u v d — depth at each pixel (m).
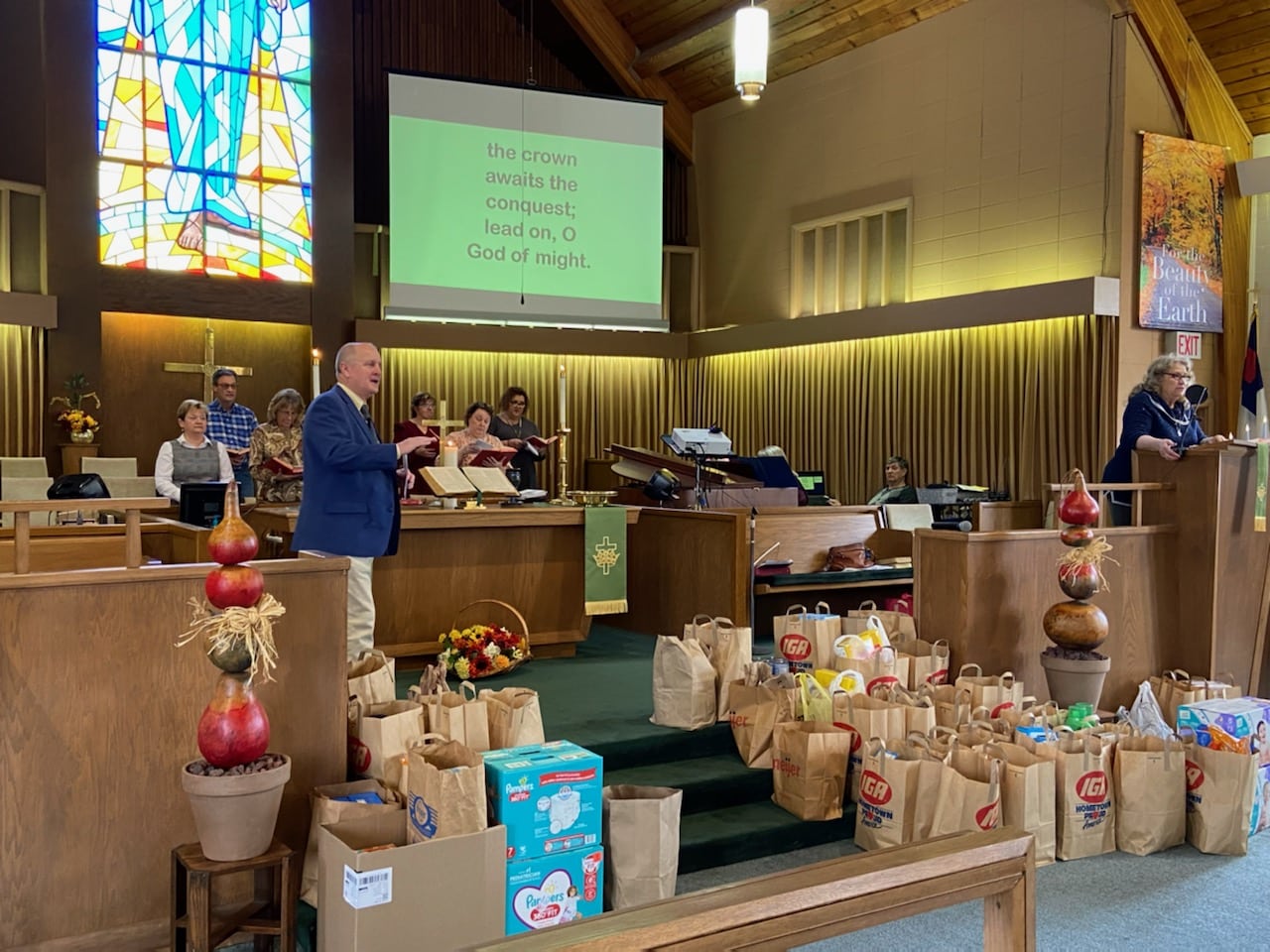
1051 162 8.68
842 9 10.12
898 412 10.10
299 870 3.12
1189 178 8.28
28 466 8.37
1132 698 5.03
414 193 9.70
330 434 4.09
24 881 2.78
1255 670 5.27
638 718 4.37
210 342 10.23
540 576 5.66
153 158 9.94
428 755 2.99
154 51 9.93
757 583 6.08
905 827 3.62
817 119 10.91
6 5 9.61
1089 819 3.74
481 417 6.01
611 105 10.38
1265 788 4.02
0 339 9.33
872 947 3.05
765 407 11.60
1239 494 5.10
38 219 9.55
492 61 12.36
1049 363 8.75
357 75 11.65
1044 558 4.79
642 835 3.13
